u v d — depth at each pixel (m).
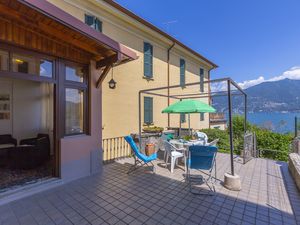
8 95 6.26
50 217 2.79
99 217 2.80
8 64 3.32
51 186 3.83
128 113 7.40
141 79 8.03
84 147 4.54
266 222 2.69
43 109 6.90
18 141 6.32
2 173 4.46
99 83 4.78
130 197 3.45
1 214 2.86
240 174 4.73
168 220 2.72
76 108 4.53
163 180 4.32
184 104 5.57
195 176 4.57
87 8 5.93
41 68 3.85
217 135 9.07
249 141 6.19
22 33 3.34
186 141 5.61
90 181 4.24
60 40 3.90
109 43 3.70
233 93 6.32
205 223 2.65
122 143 7.04
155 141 7.15
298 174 3.83
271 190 3.76
